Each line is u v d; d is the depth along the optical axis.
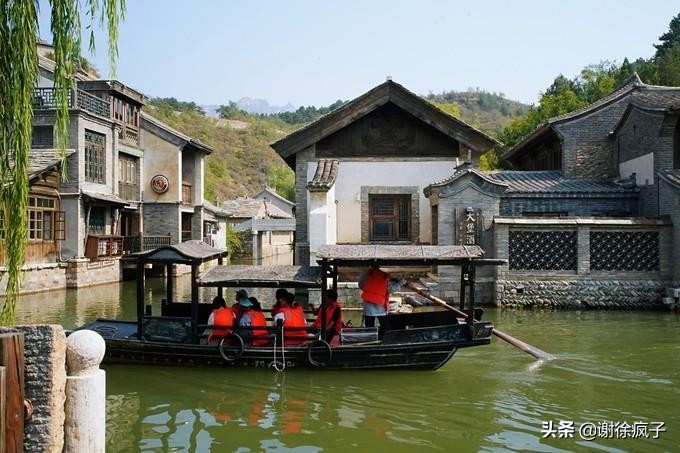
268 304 19.38
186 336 10.34
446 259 10.05
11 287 6.34
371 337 10.70
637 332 13.57
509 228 17.30
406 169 19.19
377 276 11.27
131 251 28.64
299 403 8.53
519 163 31.84
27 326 4.43
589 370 10.28
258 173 95.12
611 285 17.14
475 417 7.96
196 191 34.69
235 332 10.19
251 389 9.16
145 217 31.05
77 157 23.48
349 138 19.30
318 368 10.12
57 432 4.41
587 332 13.59
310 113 156.00
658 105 18.72
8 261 6.36
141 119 30.86
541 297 17.25
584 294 17.20
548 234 17.38
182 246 10.70
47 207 22.48
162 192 30.95
